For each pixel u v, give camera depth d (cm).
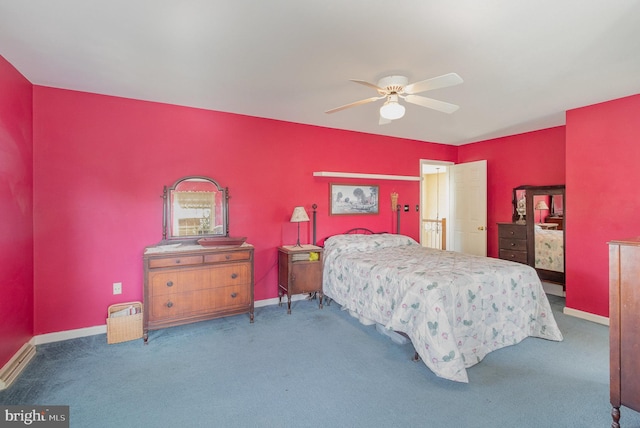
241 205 389
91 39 213
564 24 194
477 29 200
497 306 276
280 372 245
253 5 176
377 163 495
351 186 474
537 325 301
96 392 217
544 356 269
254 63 249
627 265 176
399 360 264
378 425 186
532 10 180
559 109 366
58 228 299
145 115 335
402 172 521
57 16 187
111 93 315
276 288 416
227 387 224
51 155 295
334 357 269
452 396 214
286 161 420
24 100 272
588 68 257
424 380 234
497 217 518
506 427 184
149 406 203
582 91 309
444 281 254
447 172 578
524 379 234
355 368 251
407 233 532
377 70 260
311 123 431
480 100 336
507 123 429
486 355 269
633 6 176
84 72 265
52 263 296
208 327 333
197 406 203
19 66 253
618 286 179
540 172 462
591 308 352
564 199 427
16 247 255
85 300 310
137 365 254
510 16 186
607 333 316
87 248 311
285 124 418
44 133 292
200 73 268
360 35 208
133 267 331
